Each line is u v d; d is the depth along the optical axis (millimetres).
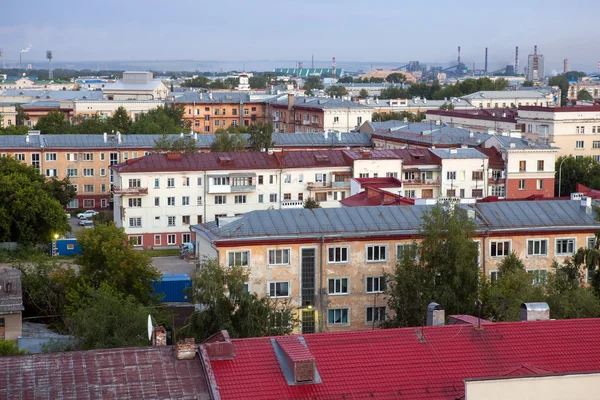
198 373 51688
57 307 113438
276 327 84562
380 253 102250
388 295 99688
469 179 187000
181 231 178750
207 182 178750
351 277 101750
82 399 48844
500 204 110688
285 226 101500
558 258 107250
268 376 52031
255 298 82812
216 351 53094
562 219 108500
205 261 93875
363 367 53531
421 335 56812
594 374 47156
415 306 91062
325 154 188000
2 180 166750
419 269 93250
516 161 188500
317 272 100938
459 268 91312
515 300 84625
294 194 184125
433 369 53906
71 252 169250
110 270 113438
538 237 106500
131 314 88250
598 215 101000
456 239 93250
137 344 84188
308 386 51562
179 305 119000
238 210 181250
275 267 99875
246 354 53688
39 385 49781
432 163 186375
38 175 181125
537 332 58094
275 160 184000
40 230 169375
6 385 49625
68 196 192750
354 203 132125
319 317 100875
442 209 100312
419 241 102562
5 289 106750
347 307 101875
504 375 49188
